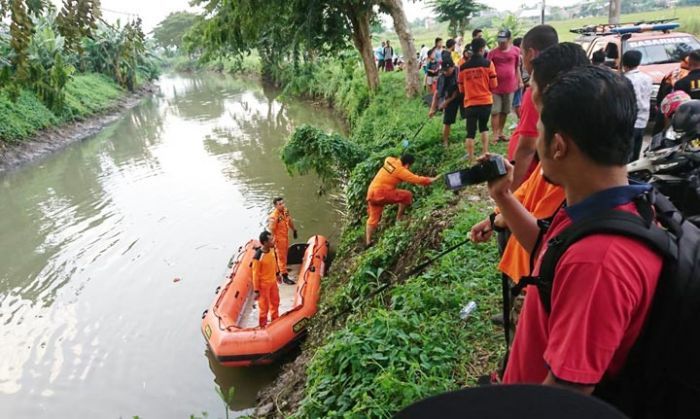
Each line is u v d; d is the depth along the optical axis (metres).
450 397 0.94
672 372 1.22
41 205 15.81
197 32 17.75
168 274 10.67
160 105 38.81
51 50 17.77
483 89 7.81
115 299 9.87
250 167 17.97
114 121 32.22
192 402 7.09
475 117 7.96
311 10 15.70
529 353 1.47
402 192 8.53
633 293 1.16
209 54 17.97
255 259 7.90
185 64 78.50
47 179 18.91
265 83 43.16
